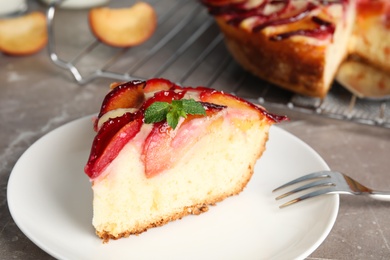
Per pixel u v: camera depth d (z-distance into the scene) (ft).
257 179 1.51
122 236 1.37
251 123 1.46
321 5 1.79
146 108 1.39
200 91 1.46
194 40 2.22
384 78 1.94
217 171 1.45
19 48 2.12
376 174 1.65
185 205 1.43
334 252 1.42
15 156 1.68
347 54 1.97
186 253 1.34
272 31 1.79
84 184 1.47
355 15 1.90
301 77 1.82
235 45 1.93
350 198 1.57
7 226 1.47
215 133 1.42
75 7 2.41
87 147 1.56
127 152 1.35
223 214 1.43
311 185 1.47
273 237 1.37
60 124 1.81
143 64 2.08
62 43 2.21
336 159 1.69
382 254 1.42
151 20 2.17
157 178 1.39
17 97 1.93
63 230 1.36
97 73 1.99
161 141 1.37
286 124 1.82
